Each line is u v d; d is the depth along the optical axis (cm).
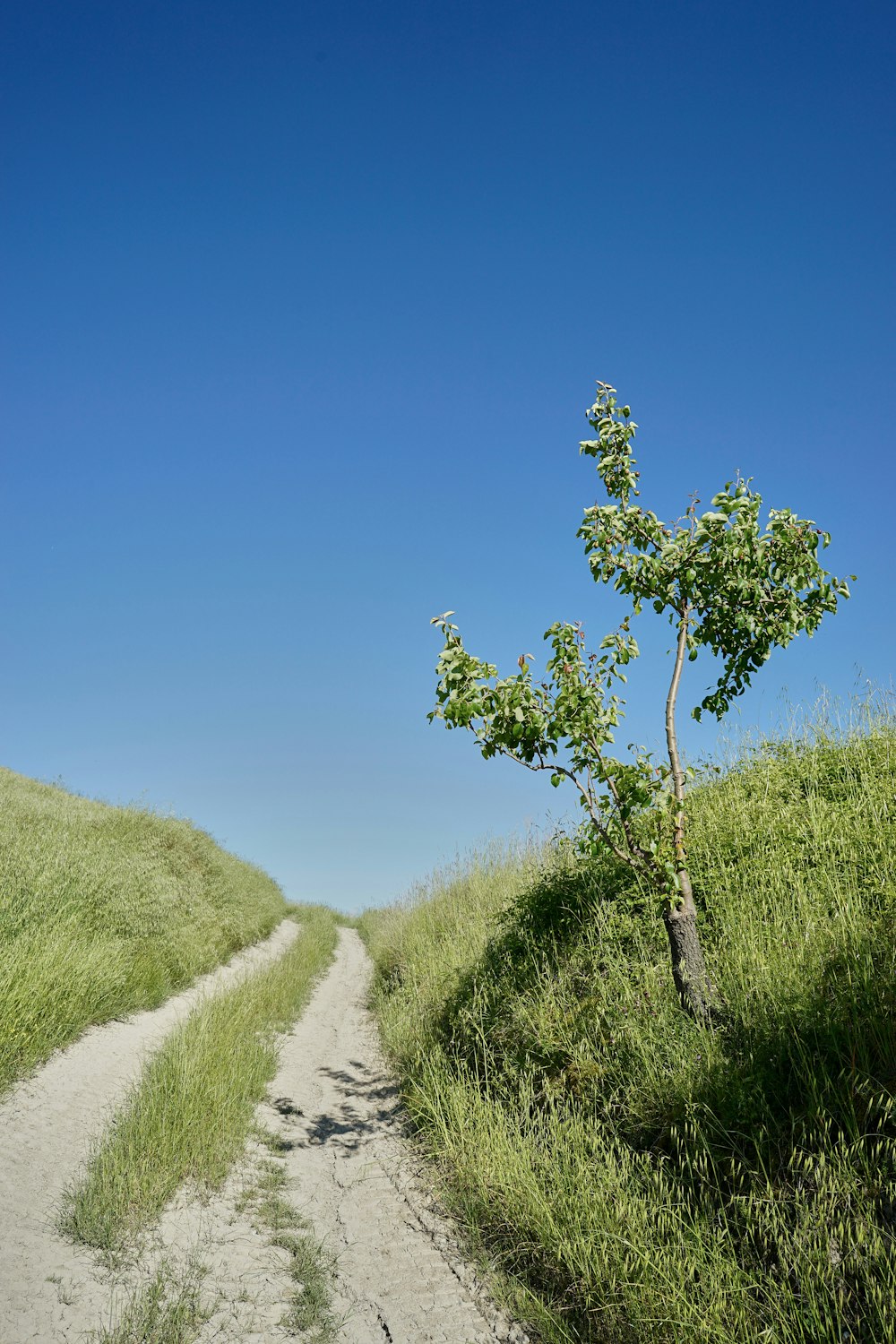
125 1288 411
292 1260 479
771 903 637
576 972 730
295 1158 662
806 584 643
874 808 707
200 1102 639
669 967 645
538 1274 452
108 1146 556
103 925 1153
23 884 1071
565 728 597
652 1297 376
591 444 688
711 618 673
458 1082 694
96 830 1680
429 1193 589
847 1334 326
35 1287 394
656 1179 455
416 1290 452
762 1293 363
